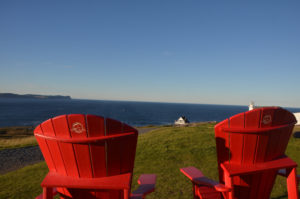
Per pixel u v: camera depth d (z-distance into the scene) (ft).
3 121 201.36
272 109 5.69
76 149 5.36
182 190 14.85
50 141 5.61
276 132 6.07
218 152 6.57
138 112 387.14
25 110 343.46
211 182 7.04
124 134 5.34
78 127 5.15
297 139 33.65
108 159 5.51
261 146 6.05
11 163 36.29
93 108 441.27
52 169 6.17
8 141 69.87
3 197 15.55
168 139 37.35
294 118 6.64
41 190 16.97
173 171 20.33
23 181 20.16
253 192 6.82
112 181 5.42
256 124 5.79
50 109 374.63
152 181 8.12
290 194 6.60
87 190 5.90
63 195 6.37
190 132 44.96
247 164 6.25
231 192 5.89
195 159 25.13
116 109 444.55
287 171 6.75
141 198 6.47
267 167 6.09
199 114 396.16
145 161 25.39
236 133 5.95
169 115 342.64
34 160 38.78
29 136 97.09
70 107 455.22
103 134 5.20
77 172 5.66
